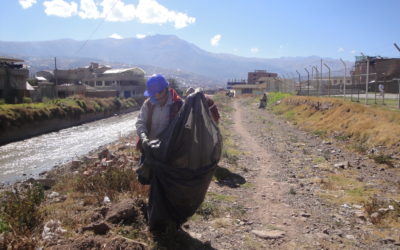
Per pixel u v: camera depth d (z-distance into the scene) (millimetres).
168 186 4512
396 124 14984
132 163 10320
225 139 16719
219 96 81000
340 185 8898
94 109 50750
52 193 7484
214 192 7691
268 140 17359
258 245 5016
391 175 10164
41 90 52781
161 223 4789
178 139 4406
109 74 84625
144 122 4855
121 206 5324
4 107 32969
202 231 5355
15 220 4984
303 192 8086
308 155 13281
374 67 47719
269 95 56312
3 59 51188
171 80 71562
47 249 4215
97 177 7535
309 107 28531
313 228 5785
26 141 30125
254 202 7180
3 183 15422
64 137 32375
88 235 4691
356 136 16266
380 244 5246
